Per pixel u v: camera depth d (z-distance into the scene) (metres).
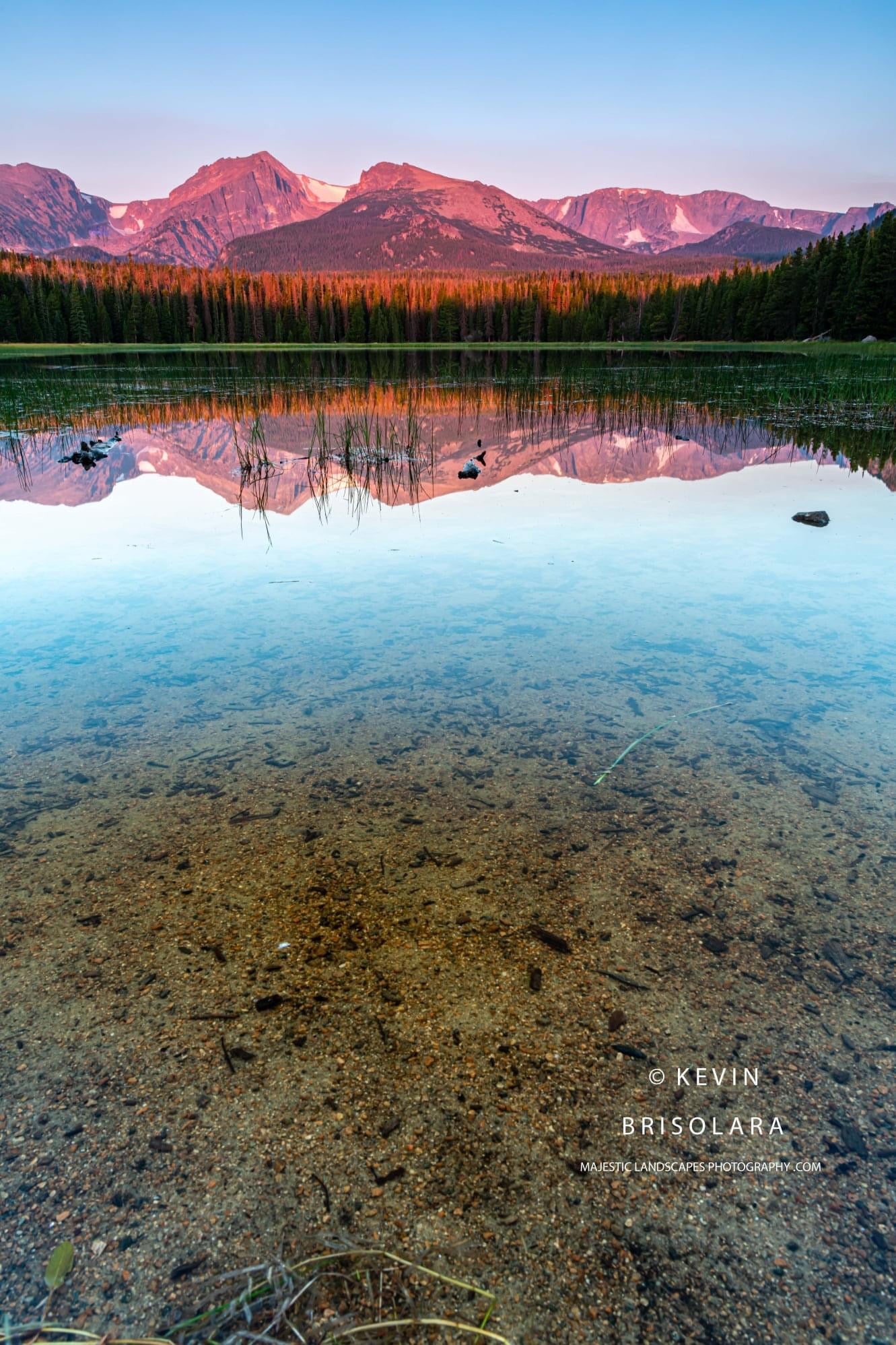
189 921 2.54
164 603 5.47
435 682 4.27
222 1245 1.61
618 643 4.72
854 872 2.73
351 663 4.51
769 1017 2.16
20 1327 1.47
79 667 4.45
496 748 3.61
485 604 5.41
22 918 2.55
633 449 12.66
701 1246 1.62
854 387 21.89
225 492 9.58
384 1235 1.63
